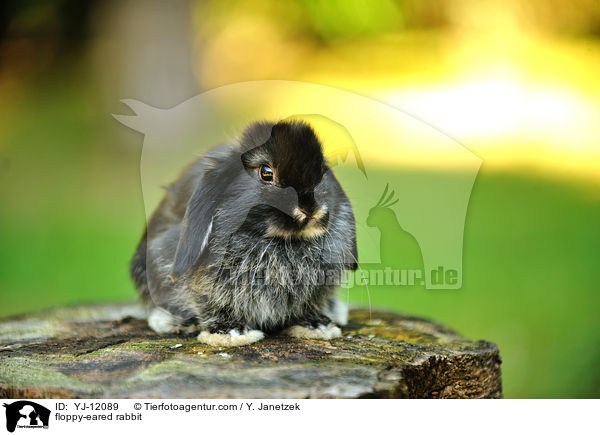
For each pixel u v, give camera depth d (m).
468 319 2.48
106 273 2.77
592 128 4.14
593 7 5.39
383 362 2.01
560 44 5.47
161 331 2.12
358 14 6.05
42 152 4.11
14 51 4.94
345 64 5.49
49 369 2.01
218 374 1.99
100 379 1.99
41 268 2.80
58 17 4.68
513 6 5.72
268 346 2.05
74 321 2.17
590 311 2.50
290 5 6.23
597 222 3.03
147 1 3.97
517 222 3.06
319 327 2.08
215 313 2.07
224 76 5.43
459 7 5.97
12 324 2.16
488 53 5.45
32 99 4.74
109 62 4.20
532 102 4.50
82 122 4.39
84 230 3.21
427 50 5.62
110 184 3.79
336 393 1.96
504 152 3.86
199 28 5.11
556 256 2.76
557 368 2.42
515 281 2.58
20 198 3.59
